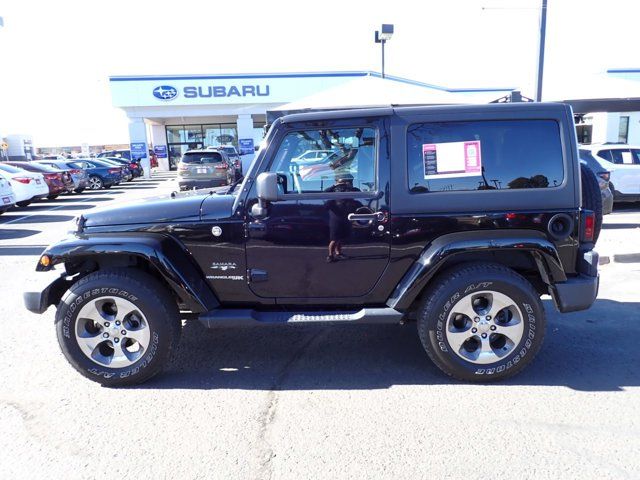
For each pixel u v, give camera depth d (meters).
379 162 3.58
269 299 3.79
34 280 3.79
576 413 3.25
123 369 3.66
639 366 3.93
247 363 4.13
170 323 3.65
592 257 3.58
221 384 3.76
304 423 3.19
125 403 3.48
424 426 3.12
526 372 3.86
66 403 3.49
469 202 3.57
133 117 31.28
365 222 3.59
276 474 2.69
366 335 4.70
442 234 3.60
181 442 3.00
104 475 2.71
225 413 3.33
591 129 21.56
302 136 3.62
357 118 3.58
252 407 3.40
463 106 3.60
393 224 3.59
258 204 3.61
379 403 3.42
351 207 3.59
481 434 3.03
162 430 3.13
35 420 3.27
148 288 3.59
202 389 3.68
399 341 4.54
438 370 3.93
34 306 3.71
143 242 3.58
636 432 3.02
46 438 3.06
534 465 2.73
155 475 2.70
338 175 3.62
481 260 3.72
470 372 3.61
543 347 4.32
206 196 3.96
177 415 3.31
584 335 4.58
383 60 16.55
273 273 3.71
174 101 30.56
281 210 3.62
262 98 30.58
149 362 3.65
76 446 2.97
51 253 3.57
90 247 3.56
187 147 38.62
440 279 3.62
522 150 3.58
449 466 2.73
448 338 3.59
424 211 3.58
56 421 3.25
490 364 3.61
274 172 3.62
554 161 3.58
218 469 2.74
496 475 2.65
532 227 3.58
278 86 30.45
